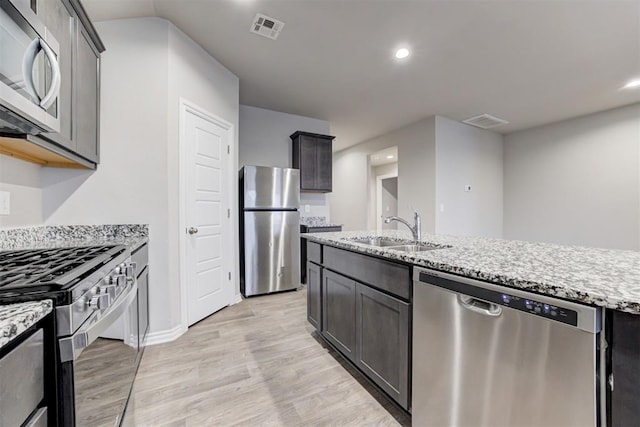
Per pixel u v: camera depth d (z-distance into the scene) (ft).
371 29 7.87
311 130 14.96
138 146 7.20
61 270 2.97
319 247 7.22
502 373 3.11
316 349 6.98
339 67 9.93
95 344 3.12
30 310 2.18
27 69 3.25
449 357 3.68
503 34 8.05
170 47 7.53
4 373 1.82
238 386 5.52
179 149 7.81
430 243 6.09
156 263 7.30
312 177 13.94
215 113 9.30
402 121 15.49
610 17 7.28
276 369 6.11
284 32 7.98
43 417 2.33
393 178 25.90
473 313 3.39
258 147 13.62
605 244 13.67
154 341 7.22
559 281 2.80
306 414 4.80
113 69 7.05
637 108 12.80
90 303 2.89
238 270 10.60
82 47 5.80
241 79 10.78
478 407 3.36
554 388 2.69
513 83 11.05
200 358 6.52
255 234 11.04
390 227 24.85
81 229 6.75
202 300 8.72
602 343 2.43
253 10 7.11
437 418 3.86
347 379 5.78
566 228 15.02
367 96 12.33
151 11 7.10
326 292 6.88
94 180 6.89
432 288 3.90
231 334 7.79
